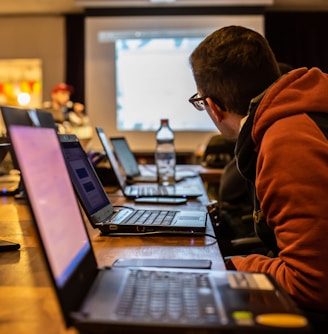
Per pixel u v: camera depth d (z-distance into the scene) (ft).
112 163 6.66
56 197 2.33
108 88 21.89
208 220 4.61
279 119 3.26
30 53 23.16
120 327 1.83
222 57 3.71
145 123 22.06
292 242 2.92
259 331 1.78
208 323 1.82
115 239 3.88
